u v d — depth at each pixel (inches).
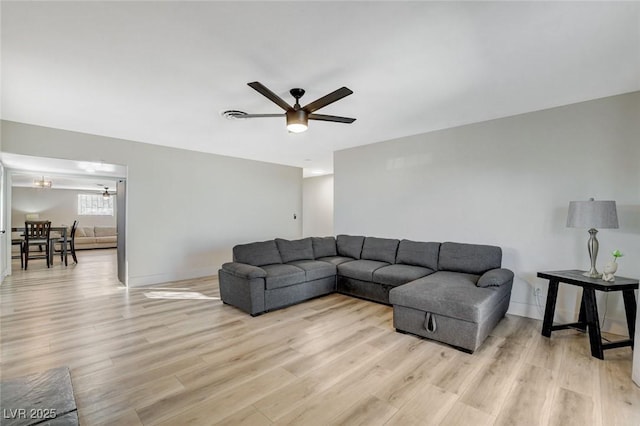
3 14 65.5
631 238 109.7
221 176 221.9
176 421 64.9
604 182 114.9
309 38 76.0
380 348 100.3
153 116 134.5
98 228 399.2
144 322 122.7
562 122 123.6
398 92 109.7
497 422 65.0
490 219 142.7
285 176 267.9
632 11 64.8
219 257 220.8
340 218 209.0
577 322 114.2
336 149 206.2
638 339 78.7
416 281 124.5
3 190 191.2
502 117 138.4
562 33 73.6
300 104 117.8
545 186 128.0
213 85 102.7
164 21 69.0
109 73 94.0
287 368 87.2
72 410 61.1
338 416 67.0
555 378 82.0
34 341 104.0
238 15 66.9
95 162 167.2
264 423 64.6
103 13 65.9
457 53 83.2
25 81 99.1
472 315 95.3
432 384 79.3
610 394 74.6
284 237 266.4
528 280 132.0
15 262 270.1
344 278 163.3
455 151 154.3
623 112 111.2
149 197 186.4
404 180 174.7
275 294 137.6
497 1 62.2
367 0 62.1
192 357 93.4
